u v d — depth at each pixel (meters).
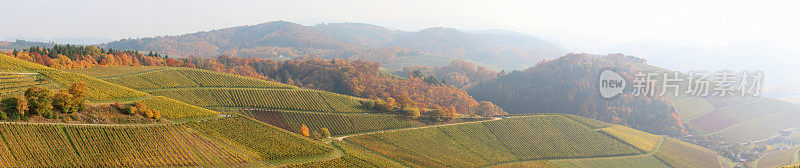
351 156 113.06
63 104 87.06
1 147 72.88
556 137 177.12
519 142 165.50
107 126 91.44
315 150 110.19
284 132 122.25
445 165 127.69
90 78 126.38
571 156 161.38
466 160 137.62
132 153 85.81
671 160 172.12
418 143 144.75
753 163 198.50
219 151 96.31
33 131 79.75
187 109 118.88
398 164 118.31
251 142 106.75
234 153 97.12
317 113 157.25
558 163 151.75
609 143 180.25
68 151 79.62
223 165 89.69
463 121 175.62
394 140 143.25
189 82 166.62
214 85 168.75
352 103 176.38
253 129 117.19
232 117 123.69
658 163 167.25
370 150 129.12
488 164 137.62
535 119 193.12
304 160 103.25
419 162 125.75
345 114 161.00
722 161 194.38
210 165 88.19
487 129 171.00
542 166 143.62
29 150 75.50
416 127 160.62
